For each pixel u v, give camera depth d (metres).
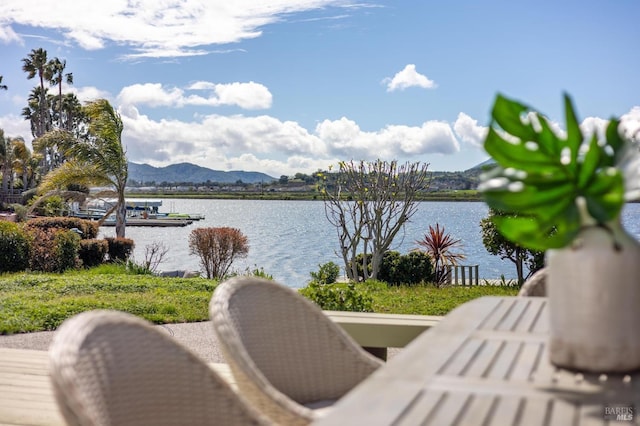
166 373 1.66
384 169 14.34
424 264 14.11
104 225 44.09
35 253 14.06
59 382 1.32
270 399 1.84
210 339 6.72
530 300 2.40
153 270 14.98
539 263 13.20
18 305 8.07
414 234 34.16
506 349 1.68
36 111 69.06
